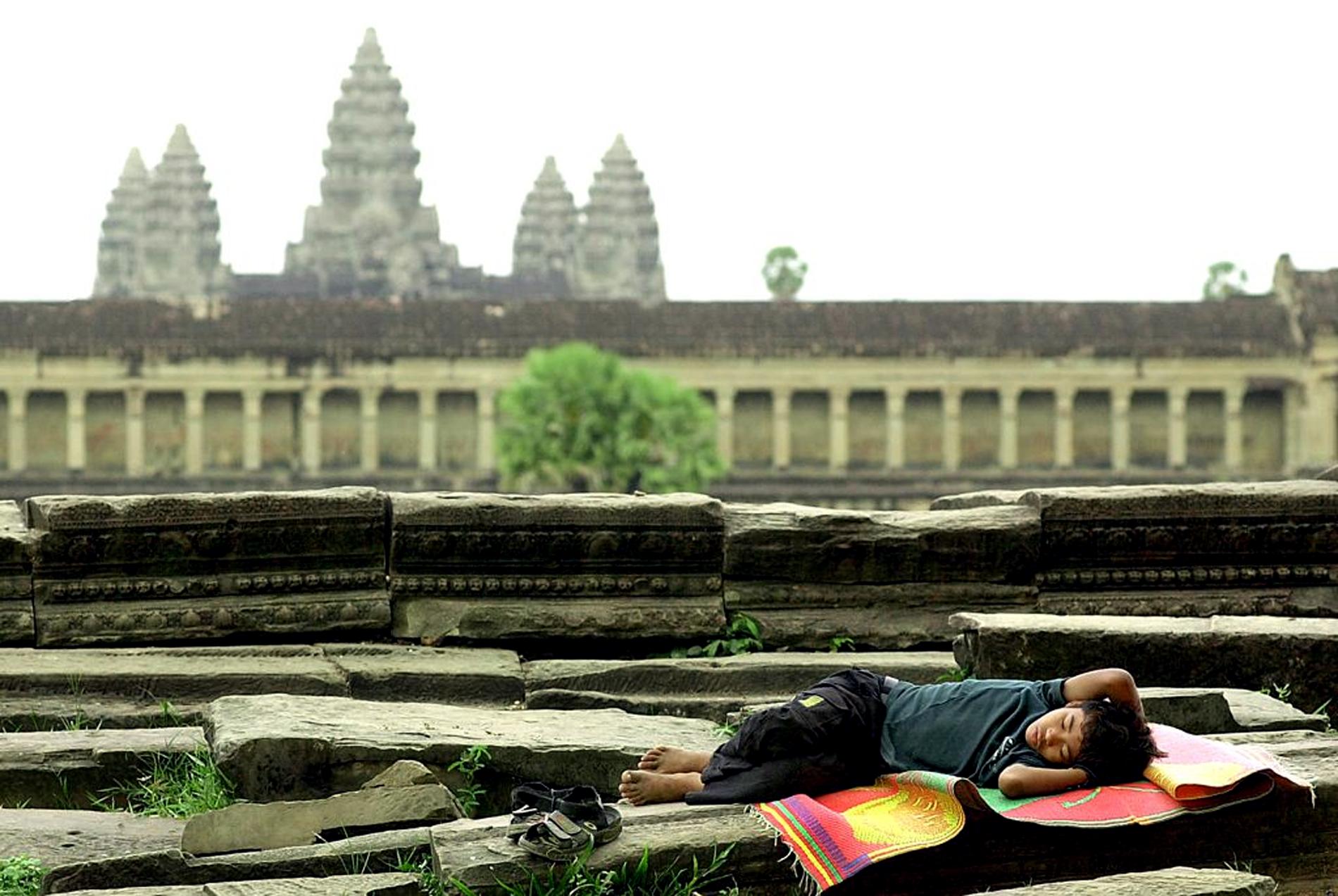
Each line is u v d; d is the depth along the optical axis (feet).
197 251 458.91
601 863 24.11
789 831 24.67
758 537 42.24
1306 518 43.29
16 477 255.70
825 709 26.94
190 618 39.68
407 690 37.19
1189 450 270.05
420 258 451.53
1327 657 36.32
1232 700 34.63
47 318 258.98
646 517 41.88
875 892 24.79
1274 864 26.30
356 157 458.50
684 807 26.20
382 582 41.14
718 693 38.29
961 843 25.09
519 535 41.47
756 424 270.26
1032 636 35.88
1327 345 260.01
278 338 260.21
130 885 24.62
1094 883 23.47
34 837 27.07
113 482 253.65
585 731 31.40
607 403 207.82
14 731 34.58
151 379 257.96
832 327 263.49
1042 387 262.26
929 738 27.07
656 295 451.94
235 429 265.95
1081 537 42.98
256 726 30.14
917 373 262.06
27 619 39.01
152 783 30.60
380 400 268.21
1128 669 36.04
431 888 23.79
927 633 42.34
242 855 25.21
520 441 207.92
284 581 40.47
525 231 503.20
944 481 259.19
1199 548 43.16
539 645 41.42
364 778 29.45
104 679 35.94
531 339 261.44
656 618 41.52
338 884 23.62
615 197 449.48
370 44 462.19
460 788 29.60
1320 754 28.45
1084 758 26.23
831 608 42.45
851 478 257.75
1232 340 261.03
